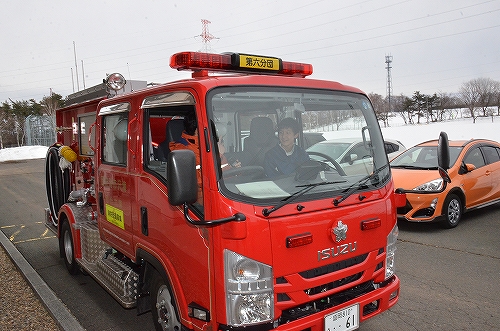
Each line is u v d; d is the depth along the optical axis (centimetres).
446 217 759
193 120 310
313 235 289
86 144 577
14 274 586
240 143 294
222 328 273
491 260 600
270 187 289
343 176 329
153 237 347
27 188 1579
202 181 280
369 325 423
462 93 5347
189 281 300
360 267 318
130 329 438
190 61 329
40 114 4934
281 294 281
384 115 5188
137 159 370
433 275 552
